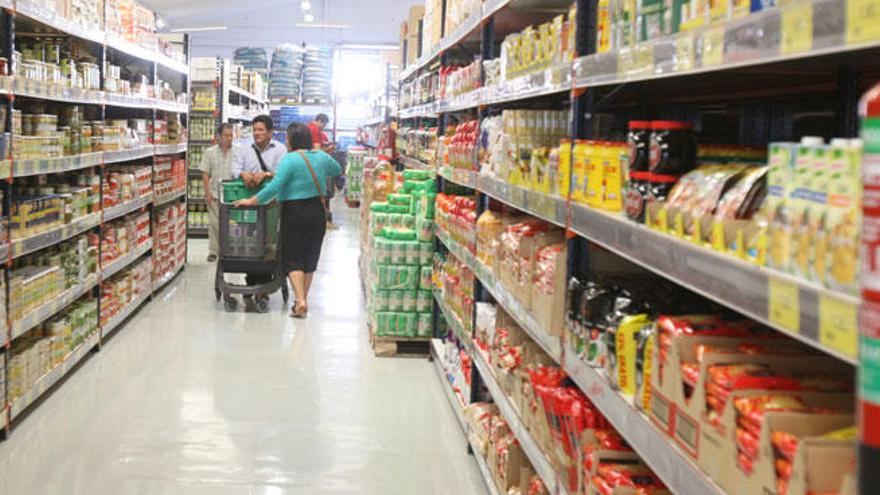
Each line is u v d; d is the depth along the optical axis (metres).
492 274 3.71
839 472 1.23
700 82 2.46
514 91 3.41
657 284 2.49
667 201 1.91
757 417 1.40
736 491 1.45
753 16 1.38
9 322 4.23
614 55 2.16
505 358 3.40
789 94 2.66
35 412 4.66
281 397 5.08
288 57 18.94
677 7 1.86
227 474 3.89
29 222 4.57
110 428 4.43
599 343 2.33
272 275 7.68
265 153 8.50
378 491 3.79
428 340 6.15
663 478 1.73
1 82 4.00
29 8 4.32
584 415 2.41
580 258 2.63
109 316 6.33
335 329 6.95
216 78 12.14
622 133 3.38
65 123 5.49
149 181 7.69
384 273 6.07
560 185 2.71
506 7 4.09
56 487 3.68
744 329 1.78
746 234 1.48
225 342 6.37
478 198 4.28
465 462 4.16
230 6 21.81
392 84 12.41
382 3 24.52
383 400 5.11
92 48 6.57
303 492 3.74
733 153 2.10
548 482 2.67
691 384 1.66
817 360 1.63
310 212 7.27
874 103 0.83
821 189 1.22
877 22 1.04
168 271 8.64
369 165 8.60
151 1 18.44
